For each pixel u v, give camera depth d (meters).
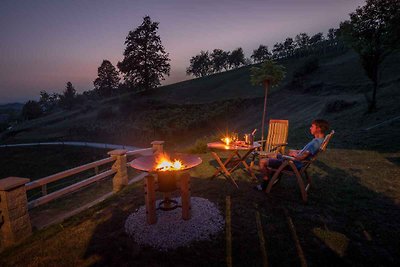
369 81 30.78
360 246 3.54
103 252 3.63
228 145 6.62
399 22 14.55
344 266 3.15
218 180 6.67
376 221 4.22
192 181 6.70
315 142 5.09
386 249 3.46
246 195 5.49
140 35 72.19
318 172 7.00
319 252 3.43
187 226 4.04
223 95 53.38
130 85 75.69
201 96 57.72
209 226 4.06
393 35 14.90
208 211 4.56
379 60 16.00
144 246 3.69
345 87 31.97
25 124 91.31
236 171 7.47
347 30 16.30
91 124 57.16
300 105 31.75
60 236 4.17
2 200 4.05
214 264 3.27
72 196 9.10
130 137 42.59
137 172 10.87
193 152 11.30
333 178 6.48
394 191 5.48
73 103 103.31
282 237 3.81
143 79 73.62
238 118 36.62
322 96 32.69
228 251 3.51
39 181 4.75
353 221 4.24
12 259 3.63
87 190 9.69
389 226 4.05
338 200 5.10
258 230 4.03
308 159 5.29
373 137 11.00
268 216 4.50
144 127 42.34
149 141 38.47
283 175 6.77
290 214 4.53
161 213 4.52
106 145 39.91
